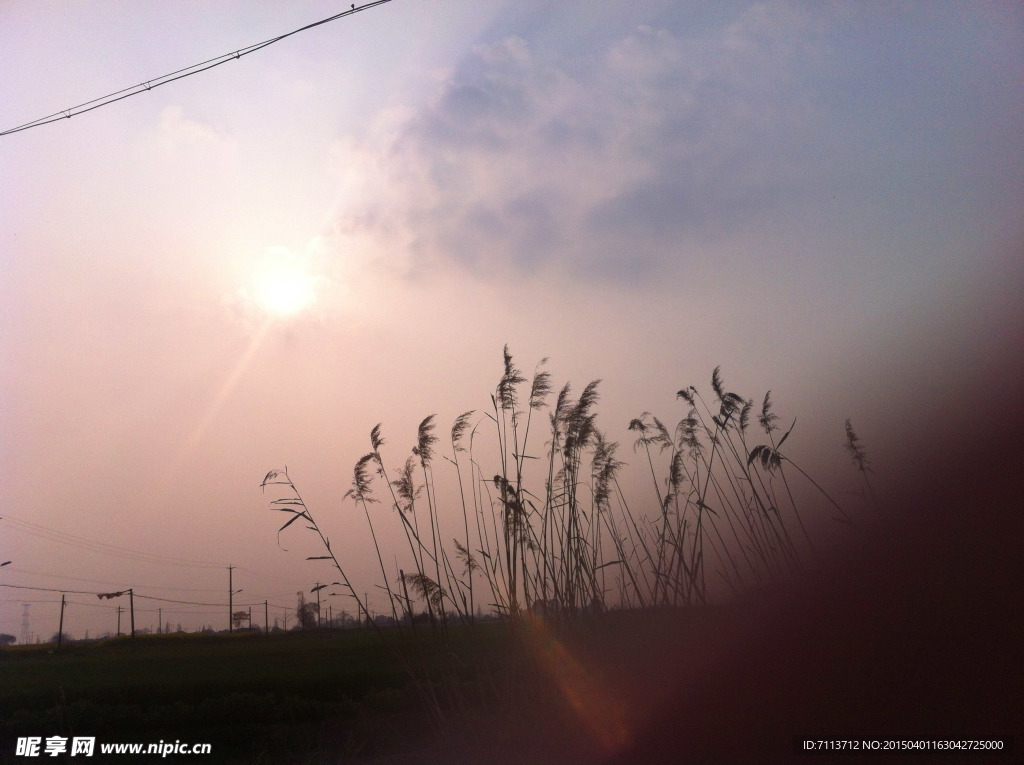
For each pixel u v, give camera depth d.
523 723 7.41
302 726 9.87
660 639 8.21
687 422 9.84
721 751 6.18
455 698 7.96
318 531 8.19
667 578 8.94
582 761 6.45
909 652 6.59
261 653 26.83
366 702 11.17
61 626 51.91
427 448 8.90
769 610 8.07
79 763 9.25
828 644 7.12
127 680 17.77
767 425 9.93
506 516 8.62
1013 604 6.71
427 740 7.85
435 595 8.34
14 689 16.36
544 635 8.37
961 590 7.17
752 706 6.87
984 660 6.18
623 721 7.15
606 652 8.23
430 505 8.86
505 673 8.12
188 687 15.66
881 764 5.48
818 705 6.57
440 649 8.27
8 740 10.80
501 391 9.16
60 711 11.65
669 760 6.23
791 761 5.73
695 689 7.30
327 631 39.34
